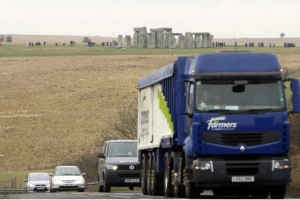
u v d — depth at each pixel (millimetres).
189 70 62844
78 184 121312
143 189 85000
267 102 59688
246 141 59188
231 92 59750
